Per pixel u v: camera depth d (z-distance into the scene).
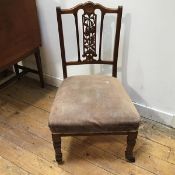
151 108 1.85
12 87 2.29
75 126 1.29
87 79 1.57
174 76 1.62
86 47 1.60
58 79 2.23
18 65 2.21
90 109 1.32
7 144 1.70
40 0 1.86
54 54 2.10
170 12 1.43
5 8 1.61
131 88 1.87
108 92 1.43
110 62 1.64
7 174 1.50
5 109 2.02
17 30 1.76
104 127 1.30
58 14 1.49
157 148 1.65
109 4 1.60
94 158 1.59
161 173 1.49
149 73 1.71
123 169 1.52
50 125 1.30
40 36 2.02
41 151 1.65
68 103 1.36
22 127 1.84
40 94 2.20
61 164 1.55
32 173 1.51
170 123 1.81
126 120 1.29
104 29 1.71
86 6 1.46
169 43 1.53
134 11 1.53
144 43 1.62
